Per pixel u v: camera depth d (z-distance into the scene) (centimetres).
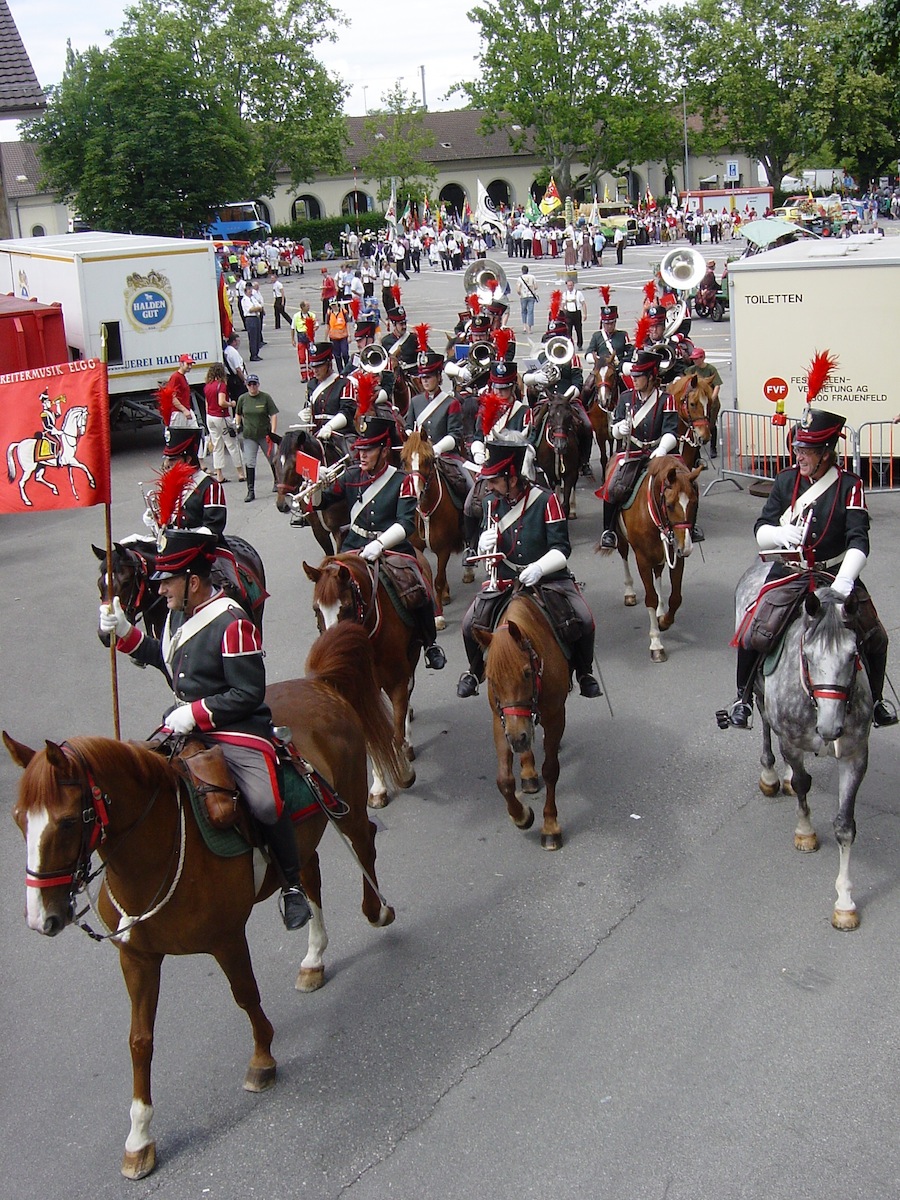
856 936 716
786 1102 590
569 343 1722
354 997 696
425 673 1181
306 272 6625
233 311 4669
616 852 830
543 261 6122
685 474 1105
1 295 2491
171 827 555
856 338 1616
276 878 621
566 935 741
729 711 884
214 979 730
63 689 1225
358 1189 558
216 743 598
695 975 692
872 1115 577
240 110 7294
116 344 2333
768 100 7575
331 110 7606
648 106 7975
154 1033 680
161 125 5334
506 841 859
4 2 3086
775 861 803
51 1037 686
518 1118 593
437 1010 679
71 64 6378
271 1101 617
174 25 7012
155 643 719
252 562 1071
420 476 1226
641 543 1140
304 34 7375
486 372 1698
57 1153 594
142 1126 575
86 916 805
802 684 719
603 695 988
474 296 2341
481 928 754
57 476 749
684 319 2006
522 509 852
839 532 748
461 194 9094
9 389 755
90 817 507
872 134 7381
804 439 731
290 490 1366
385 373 1697
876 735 971
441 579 1288
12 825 938
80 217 5609
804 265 1616
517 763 975
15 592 1576
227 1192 561
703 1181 547
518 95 8006
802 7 7569
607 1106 596
